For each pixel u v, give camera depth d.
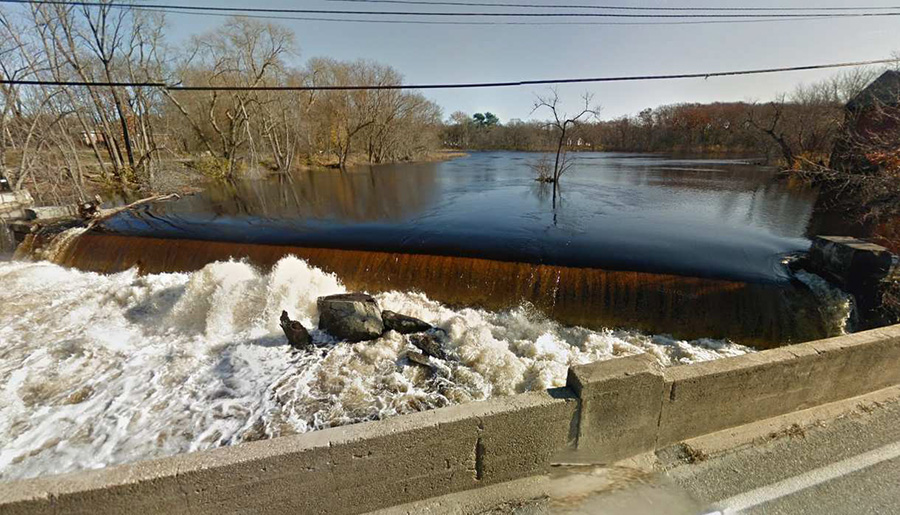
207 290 6.49
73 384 4.96
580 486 2.38
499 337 6.13
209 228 11.16
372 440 2.09
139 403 4.62
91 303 7.21
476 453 2.28
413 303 7.04
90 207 12.11
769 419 2.88
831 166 20.20
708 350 5.72
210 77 28.03
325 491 2.11
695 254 8.09
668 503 2.27
